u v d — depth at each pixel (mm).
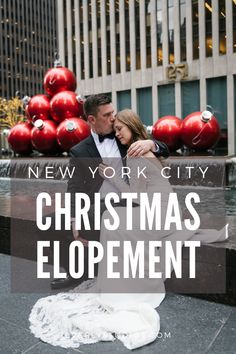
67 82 9453
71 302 2756
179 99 29609
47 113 9430
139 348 2221
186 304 2756
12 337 2365
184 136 8125
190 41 29047
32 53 104562
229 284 2709
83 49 37438
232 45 27219
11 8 96875
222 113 28156
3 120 60875
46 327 2471
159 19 30859
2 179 8914
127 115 2939
